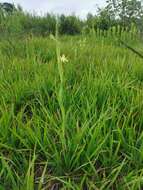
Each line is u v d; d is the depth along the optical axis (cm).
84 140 172
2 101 235
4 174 155
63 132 170
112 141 171
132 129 191
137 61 390
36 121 196
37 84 261
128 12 1266
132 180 148
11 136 181
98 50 533
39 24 1196
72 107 220
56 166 165
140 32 1128
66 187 151
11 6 1383
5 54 462
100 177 162
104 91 244
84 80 279
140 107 220
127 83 265
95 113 198
